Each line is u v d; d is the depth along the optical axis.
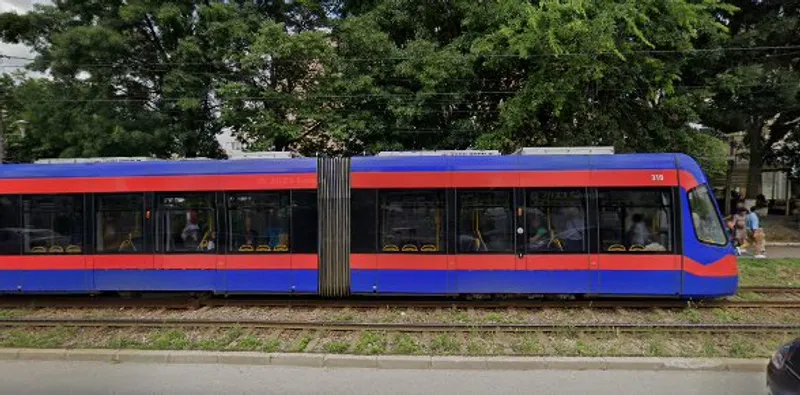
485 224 8.73
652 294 8.45
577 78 13.02
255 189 8.99
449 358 5.88
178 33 15.88
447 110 15.81
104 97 15.35
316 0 17.05
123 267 9.11
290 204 8.95
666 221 8.48
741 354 6.14
